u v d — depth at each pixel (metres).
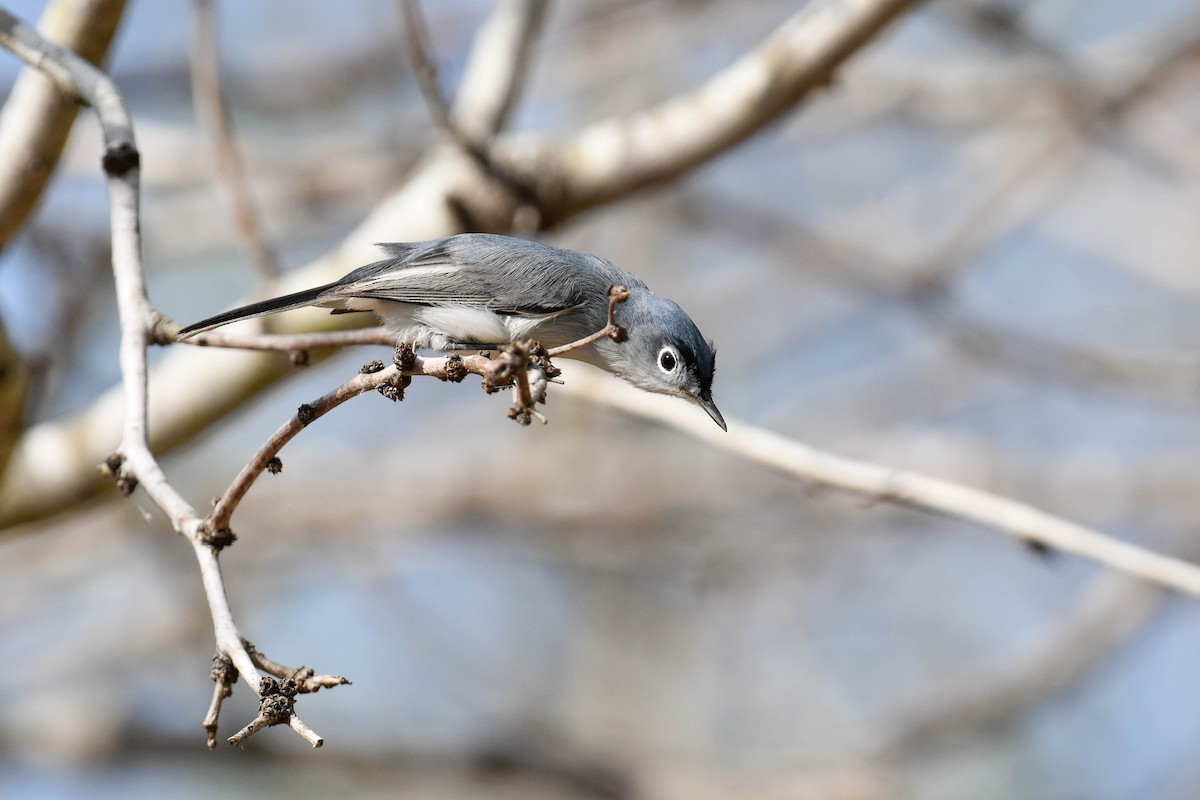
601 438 15.44
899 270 14.16
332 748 13.05
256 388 8.46
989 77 13.71
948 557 15.99
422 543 15.76
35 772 13.28
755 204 15.70
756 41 15.84
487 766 13.20
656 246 15.94
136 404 5.40
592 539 15.22
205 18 8.33
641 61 15.45
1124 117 13.92
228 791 13.39
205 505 14.84
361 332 5.51
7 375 7.91
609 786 13.21
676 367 6.97
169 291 15.07
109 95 6.29
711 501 15.18
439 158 9.07
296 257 15.70
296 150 14.34
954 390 16.12
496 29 9.57
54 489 8.24
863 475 8.04
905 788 13.40
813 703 15.00
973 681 14.14
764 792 13.05
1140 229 14.92
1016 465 14.70
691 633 15.50
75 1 7.23
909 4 8.45
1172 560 7.50
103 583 15.12
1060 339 14.30
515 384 5.04
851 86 14.42
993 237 14.54
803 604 15.79
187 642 14.62
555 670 15.44
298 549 15.12
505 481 15.09
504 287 6.57
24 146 7.16
